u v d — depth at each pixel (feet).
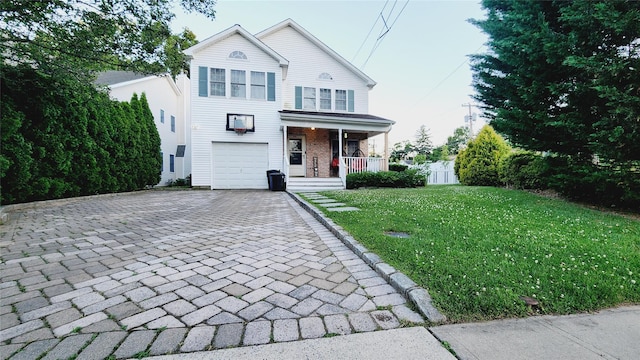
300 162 43.65
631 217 15.83
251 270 8.40
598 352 4.78
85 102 26.81
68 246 10.88
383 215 15.34
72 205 22.70
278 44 45.47
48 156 23.29
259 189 39.52
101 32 20.44
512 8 21.77
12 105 20.27
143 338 5.05
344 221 14.21
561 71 18.60
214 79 39.04
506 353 4.73
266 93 40.75
